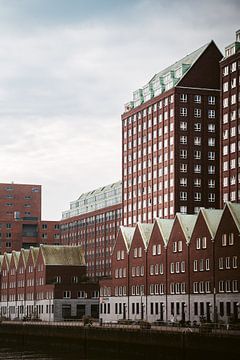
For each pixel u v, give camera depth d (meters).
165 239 150.12
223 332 92.06
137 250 161.38
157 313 151.00
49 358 118.69
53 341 138.88
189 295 139.75
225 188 179.38
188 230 144.38
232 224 128.38
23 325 155.00
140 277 158.88
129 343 110.62
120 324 126.50
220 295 130.50
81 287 190.88
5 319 185.88
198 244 138.50
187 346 96.44
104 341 118.44
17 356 124.00
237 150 175.50
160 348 102.38
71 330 131.25
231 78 180.12
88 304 190.75
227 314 127.62
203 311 135.38
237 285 125.88
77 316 189.12
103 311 175.88
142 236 159.75
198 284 137.62
